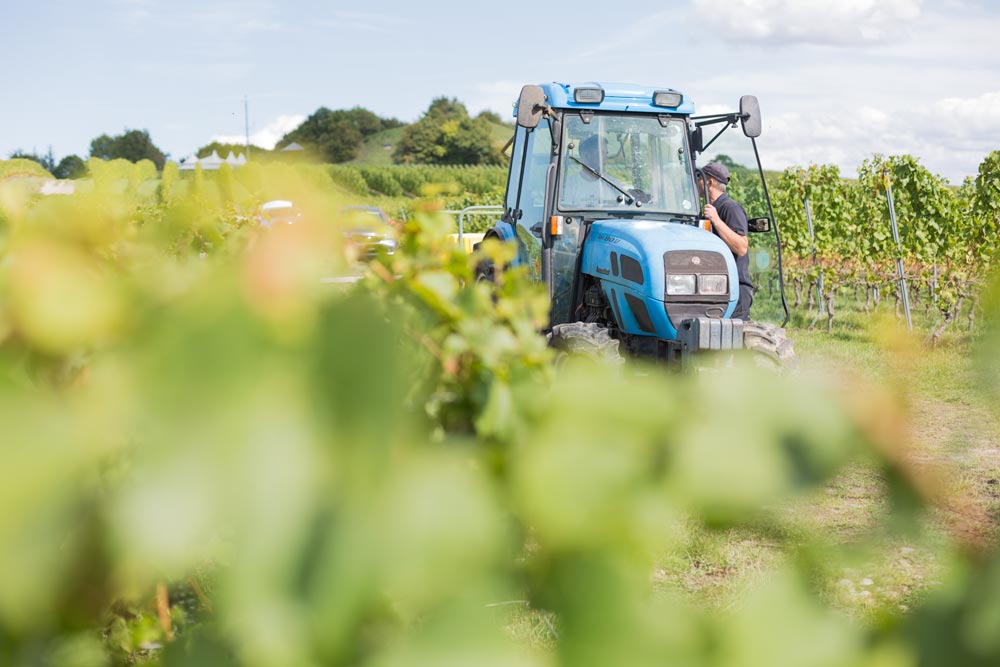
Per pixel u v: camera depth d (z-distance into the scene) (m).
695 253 6.44
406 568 0.32
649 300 6.39
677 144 7.52
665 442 0.34
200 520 0.31
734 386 0.34
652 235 6.61
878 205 17.38
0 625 0.32
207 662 0.41
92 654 0.42
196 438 0.31
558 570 0.35
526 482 0.35
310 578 0.31
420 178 72.44
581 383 0.38
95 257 0.42
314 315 0.32
